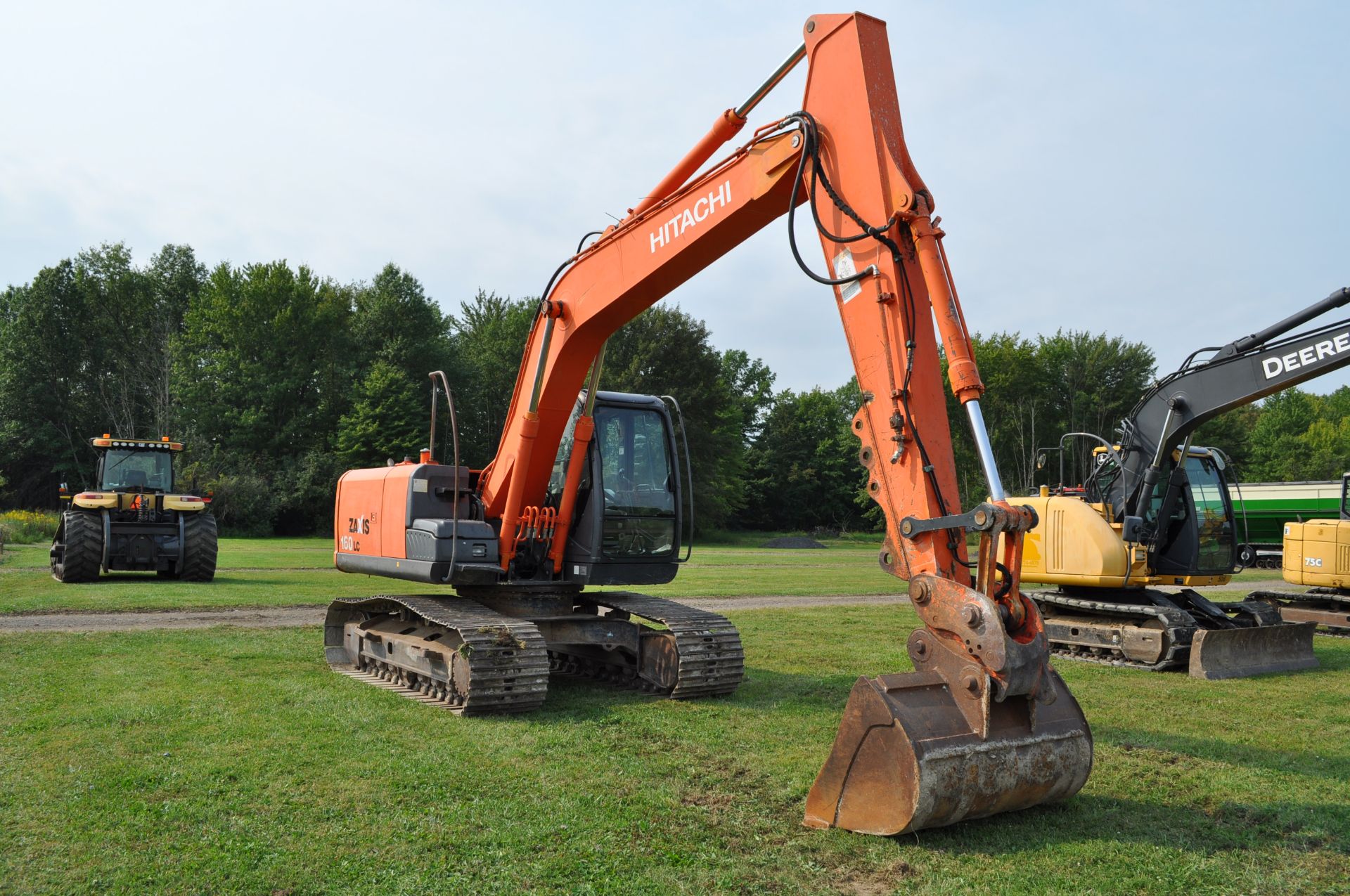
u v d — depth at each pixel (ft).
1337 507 93.66
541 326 26.00
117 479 58.65
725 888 13.08
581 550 27.63
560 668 32.09
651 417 29.01
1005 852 14.75
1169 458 39.37
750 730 22.59
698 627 26.84
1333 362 32.27
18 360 179.11
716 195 20.31
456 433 26.05
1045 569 38.96
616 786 17.79
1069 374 187.73
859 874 13.74
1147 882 13.74
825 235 17.34
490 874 13.38
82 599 45.73
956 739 14.80
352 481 31.73
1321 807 17.67
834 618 47.47
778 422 260.01
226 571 69.36
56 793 16.49
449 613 25.23
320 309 171.83
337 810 15.94
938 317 16.08
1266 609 39.91
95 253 190.39
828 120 17.84
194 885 12.75
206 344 175.22
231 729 21.20
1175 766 20.70
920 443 16.16
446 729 22.09
